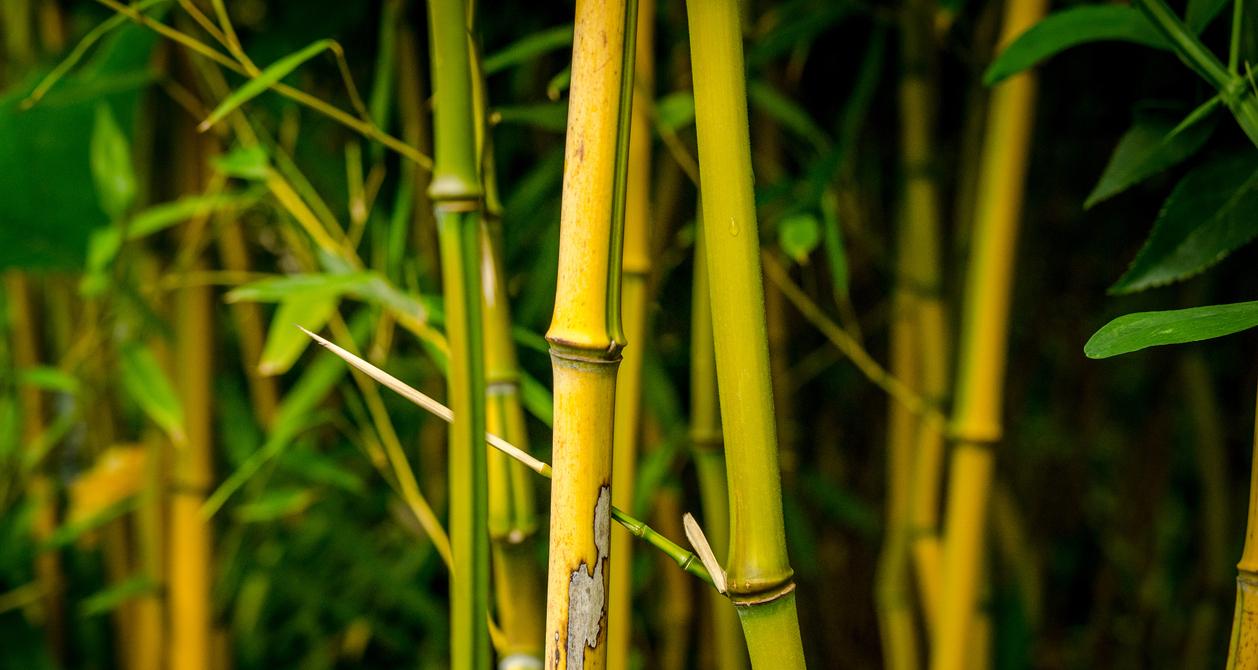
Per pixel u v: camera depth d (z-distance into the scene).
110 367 2.28
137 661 2.24
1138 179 1.30
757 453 1.12
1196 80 1.32
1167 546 2.51
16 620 2.12
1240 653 1.13
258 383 2.22
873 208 2.08
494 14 2.00
